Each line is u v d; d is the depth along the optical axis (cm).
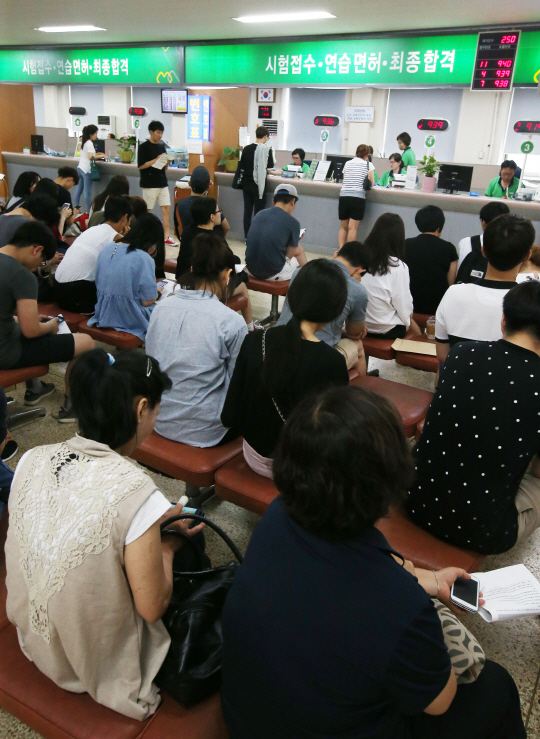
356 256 251
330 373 154
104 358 111
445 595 130
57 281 317
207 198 362
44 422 277
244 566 91
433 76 771
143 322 298
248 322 368
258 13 718
